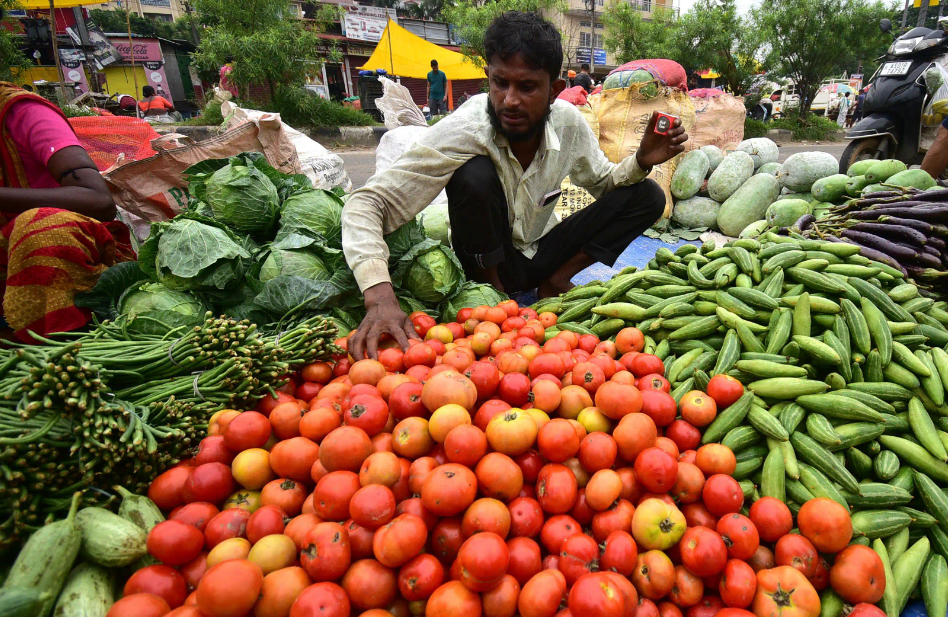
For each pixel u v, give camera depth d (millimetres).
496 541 1421
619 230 3715
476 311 2957
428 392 1894
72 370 1615
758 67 19156
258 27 15148
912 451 1954
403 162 2932
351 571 1472
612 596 1348
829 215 3900
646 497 1717
